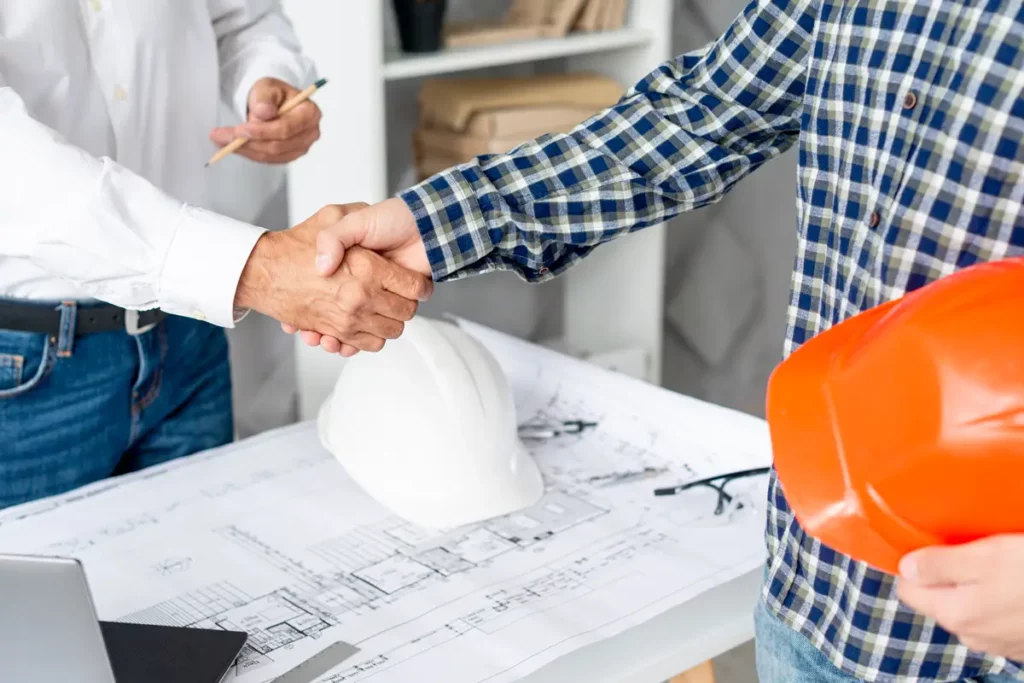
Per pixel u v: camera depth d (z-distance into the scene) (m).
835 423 0.59
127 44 1.13
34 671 0.68
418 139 1.84
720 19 2.23
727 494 1.09
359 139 1.59
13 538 1.01
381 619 0.89
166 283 0.96
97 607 0.91
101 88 1.14
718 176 0.90
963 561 0.52
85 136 1.15
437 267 0.90
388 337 1.00
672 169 0.90
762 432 1.17
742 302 2.42
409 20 1.66
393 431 1.06
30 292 1.14
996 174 0.62
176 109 1.23
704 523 1.04
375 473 1.07
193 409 1.36
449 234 0.89
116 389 1.22
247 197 1.83
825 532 0.58
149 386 1.26
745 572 0.96
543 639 0.85
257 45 1.37
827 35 0.71
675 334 2.56
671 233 2.49
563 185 0.91
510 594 0.92
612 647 0.85
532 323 2.26
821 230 0.74
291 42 1.42
